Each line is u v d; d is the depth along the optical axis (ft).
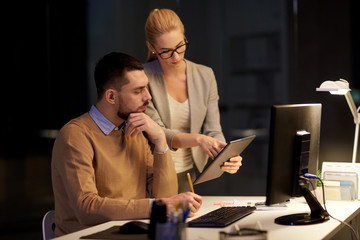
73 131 6.70
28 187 21.93
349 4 17.53
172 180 7.52
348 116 16.40
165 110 8.54
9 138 22.06
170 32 7.89
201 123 8.83
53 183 6.87
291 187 6.46
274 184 6.19
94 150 6.85
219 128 8.96
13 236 19.56
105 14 20.59
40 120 21.84
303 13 18.26
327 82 8.00
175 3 20.33
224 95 23.22
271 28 21.76
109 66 6.83
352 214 7.02
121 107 6.94
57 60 21.38
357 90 17.43
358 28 17.52
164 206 5.47
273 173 6.15
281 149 6.17
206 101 8.80
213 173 7.52
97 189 6.95
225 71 22.68
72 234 5.84
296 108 6.38
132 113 7.04
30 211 21.59
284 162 6.26
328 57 17.89
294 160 6.41
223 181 21.42
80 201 6.39
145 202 6.43
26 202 21.85
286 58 21.15
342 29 17.70
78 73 21.52
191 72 8.72
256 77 22.40
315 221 6.32
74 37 21.17
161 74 8.57
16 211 21.24
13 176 21.75
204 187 20.20
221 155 7.03
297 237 5.62
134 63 6.90
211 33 22.15
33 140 21.88
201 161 8.89
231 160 7.70
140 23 19.77
